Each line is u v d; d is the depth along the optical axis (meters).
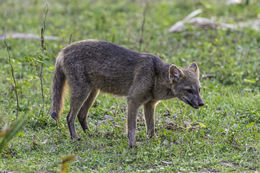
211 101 13.49
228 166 9.22
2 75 15.59
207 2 28.27
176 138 10.73
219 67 16.38
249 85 15.10
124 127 11.59
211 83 14.91
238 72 15.61
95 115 12.69
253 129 11.21
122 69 10.74
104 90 11.24
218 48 18.00
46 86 14.69
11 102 13.48
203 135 10.63
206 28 21.67
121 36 21.06
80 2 29.70
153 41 20.19
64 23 24.17
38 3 29.41
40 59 12.26
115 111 12.88
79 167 9.12
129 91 10.67
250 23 23.47
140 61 10.66
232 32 21.14
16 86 12.46
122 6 28.77
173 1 30.12
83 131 11.60
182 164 9.26
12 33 21.78
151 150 9.98
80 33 21.81
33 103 13.31
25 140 10.70
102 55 10.87
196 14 24.14
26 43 19.80
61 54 11.21
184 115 12.12
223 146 10.23
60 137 10.98
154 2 29.69
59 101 11.38
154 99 10.85
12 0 29.91
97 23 23.36
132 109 10.59
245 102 13.27
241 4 27.62
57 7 28.55
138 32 21.66
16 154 9.91
